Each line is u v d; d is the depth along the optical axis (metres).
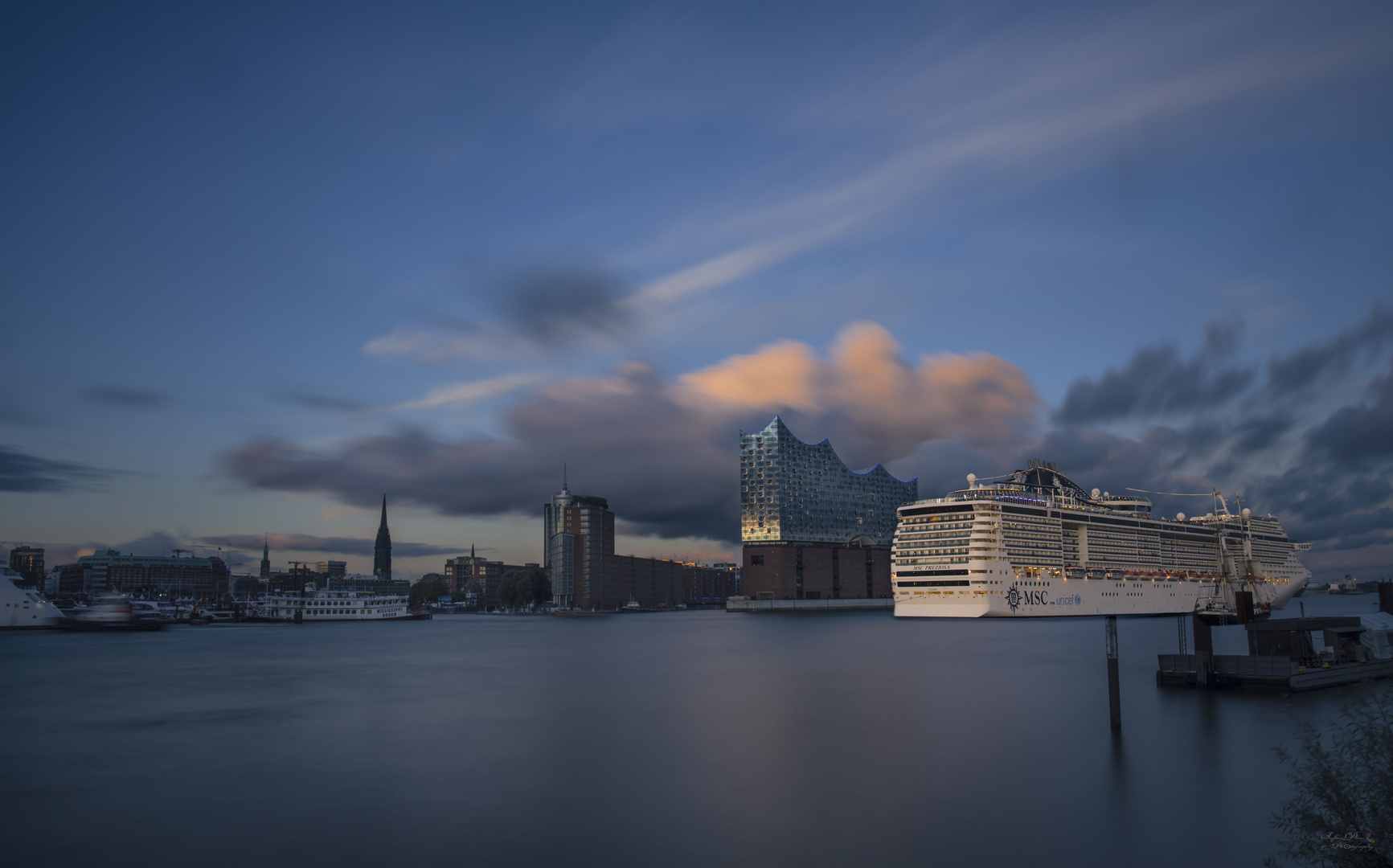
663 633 192.00
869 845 31.12
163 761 45.97
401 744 49.94
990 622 186.38
